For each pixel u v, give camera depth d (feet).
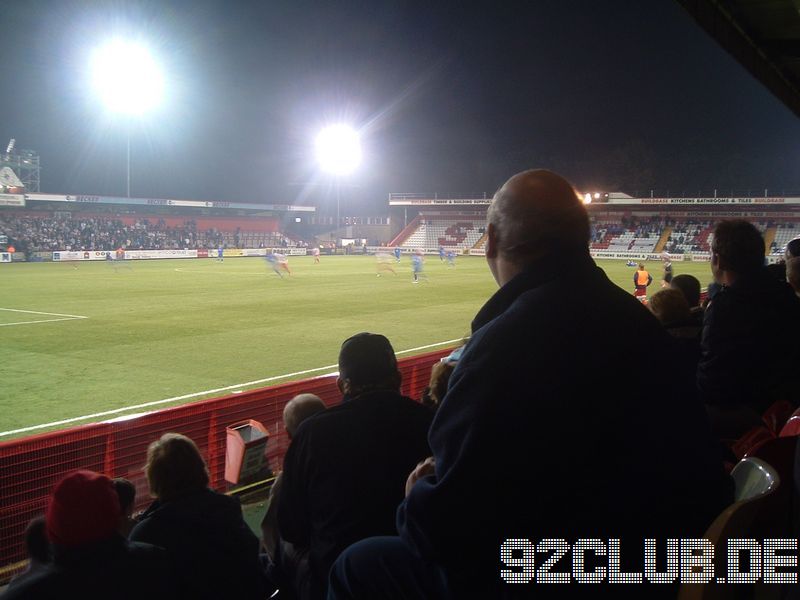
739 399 12.52
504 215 6.15
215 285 102.27
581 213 6.09
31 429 28.99
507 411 5.16
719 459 5.66
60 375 39.86
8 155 198.29
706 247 208.74
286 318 65.05
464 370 5.47
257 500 19.52
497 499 5.15
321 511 9.37
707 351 12.79
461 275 129.59
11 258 164.96
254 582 10.39
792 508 7.80
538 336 5.37
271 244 245.86
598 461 5.24
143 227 214.07
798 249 21.22
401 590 6.34
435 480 5.53
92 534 7.61
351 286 102.06
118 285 101.14
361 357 10.25
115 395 35.12
